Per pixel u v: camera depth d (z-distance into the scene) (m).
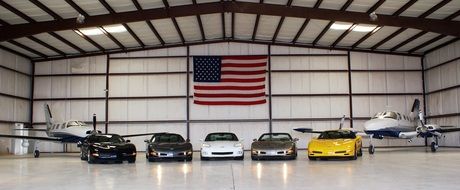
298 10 17.00
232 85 22.53
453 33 17.31
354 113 22.77
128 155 13.70
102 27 18.42
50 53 22.06
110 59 22.92
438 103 21.98
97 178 9.01
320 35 21.09
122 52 22.83
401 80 23.17
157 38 21.44
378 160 13.34
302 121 22.69
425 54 23.27
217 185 7.57
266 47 23.11
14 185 7.90
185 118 22.56
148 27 19.36
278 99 22.78
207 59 22.70
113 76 22.86
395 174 9.06
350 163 12.30
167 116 22.59
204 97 22.47
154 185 7.70
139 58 22.92
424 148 21.56
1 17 15.81
